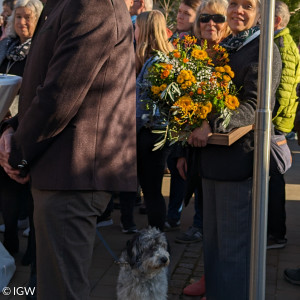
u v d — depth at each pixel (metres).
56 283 2.25
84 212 2.22
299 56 4.20
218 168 2.78
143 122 3.49
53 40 2.16
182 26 4.93
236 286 2.85
